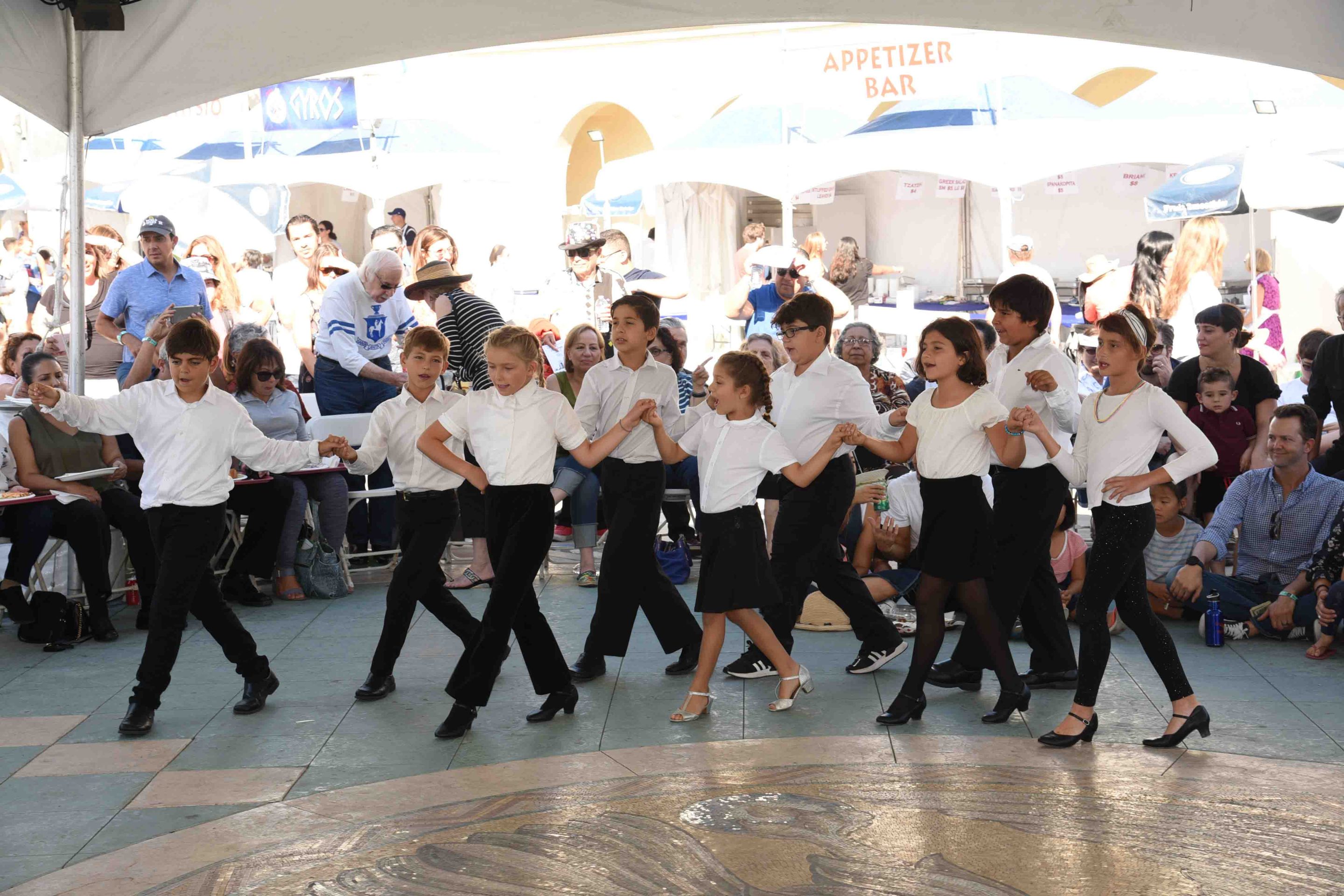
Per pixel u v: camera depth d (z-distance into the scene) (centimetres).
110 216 1583
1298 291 1450
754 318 1105
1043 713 488
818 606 628
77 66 638
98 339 939
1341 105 1178
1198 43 601
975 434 460
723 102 1675
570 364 722
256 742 470
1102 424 438
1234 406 705
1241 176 1046
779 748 449
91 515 625
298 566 720
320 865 358
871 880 339
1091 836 365
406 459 514
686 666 553
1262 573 612
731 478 477
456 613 541
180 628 487
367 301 809
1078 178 1769
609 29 629
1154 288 1099
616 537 538
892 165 1241
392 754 455
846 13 607
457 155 1408
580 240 1006
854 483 529
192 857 366
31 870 361
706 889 335
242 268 1283
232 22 630
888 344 1427
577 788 413
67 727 491
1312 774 413
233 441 490
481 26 630
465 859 358
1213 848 356
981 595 472
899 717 473
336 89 1226
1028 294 493
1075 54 1518
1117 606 447
